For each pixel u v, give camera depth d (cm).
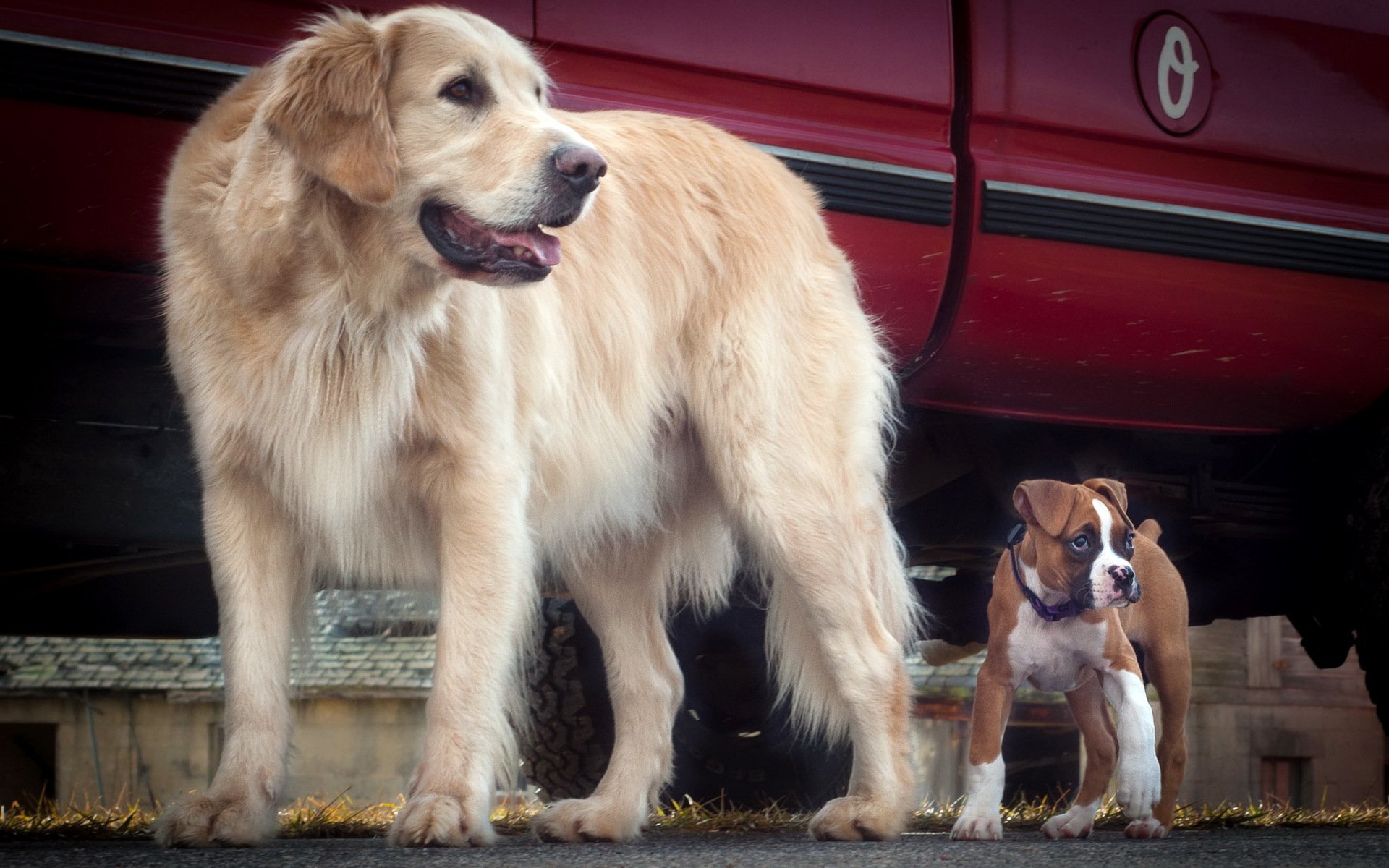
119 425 405
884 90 456
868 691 421
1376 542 546
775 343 436
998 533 569
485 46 353
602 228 421
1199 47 504
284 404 351
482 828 332
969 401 500
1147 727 405
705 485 468
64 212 363
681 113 439
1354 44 537
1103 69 486
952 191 465
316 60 341
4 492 395
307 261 346
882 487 458
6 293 379
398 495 370
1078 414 520
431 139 347
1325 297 523
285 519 367
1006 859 314
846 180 451
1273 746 1709
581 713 552
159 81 362
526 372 390
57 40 352
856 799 408
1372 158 535
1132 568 409
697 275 438
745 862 302
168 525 414
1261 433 559
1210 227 498
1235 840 405
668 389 441
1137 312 495
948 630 604
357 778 1759
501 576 360
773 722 575
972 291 472
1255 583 595
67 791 1800
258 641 359
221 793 338
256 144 346
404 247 351
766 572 445
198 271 351
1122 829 463
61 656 1856
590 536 457
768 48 441
